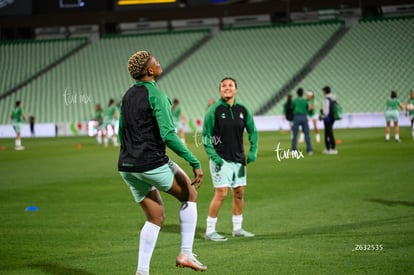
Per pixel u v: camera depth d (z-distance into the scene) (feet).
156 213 20.13
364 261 22.59
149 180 19.35
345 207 35.27
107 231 30.17
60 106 162.91
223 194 27.84
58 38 185.47
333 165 60.08
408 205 35.35
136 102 19.30
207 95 157.99
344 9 166.20
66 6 175.42
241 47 167.73
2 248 26.48
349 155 70.18
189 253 20.18
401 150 74.38
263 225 30.73
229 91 28.19
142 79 19.90
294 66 158.30
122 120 19.72
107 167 65.05
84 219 33.71
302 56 160.15
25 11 175.83
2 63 178.91
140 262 19.85
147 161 19.11
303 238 27.12
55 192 45.73
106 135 102.68
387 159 63.82
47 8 176.14
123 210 36.76
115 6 173.58
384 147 79.87
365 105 144.87
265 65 160.66
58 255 25.03
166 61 169.17
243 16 169.17
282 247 25.44
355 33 160.66
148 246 19.92
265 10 167.12
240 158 28.22
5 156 84.02
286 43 164.86
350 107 145.38
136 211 36.35
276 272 21.44
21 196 43.75
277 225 30.53
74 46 180.24
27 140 130.62
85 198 42.24
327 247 25.13
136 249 26.02
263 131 133.90
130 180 19.76
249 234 28.19
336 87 149.28
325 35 163.63
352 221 30.86
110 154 83.82
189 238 20.22
